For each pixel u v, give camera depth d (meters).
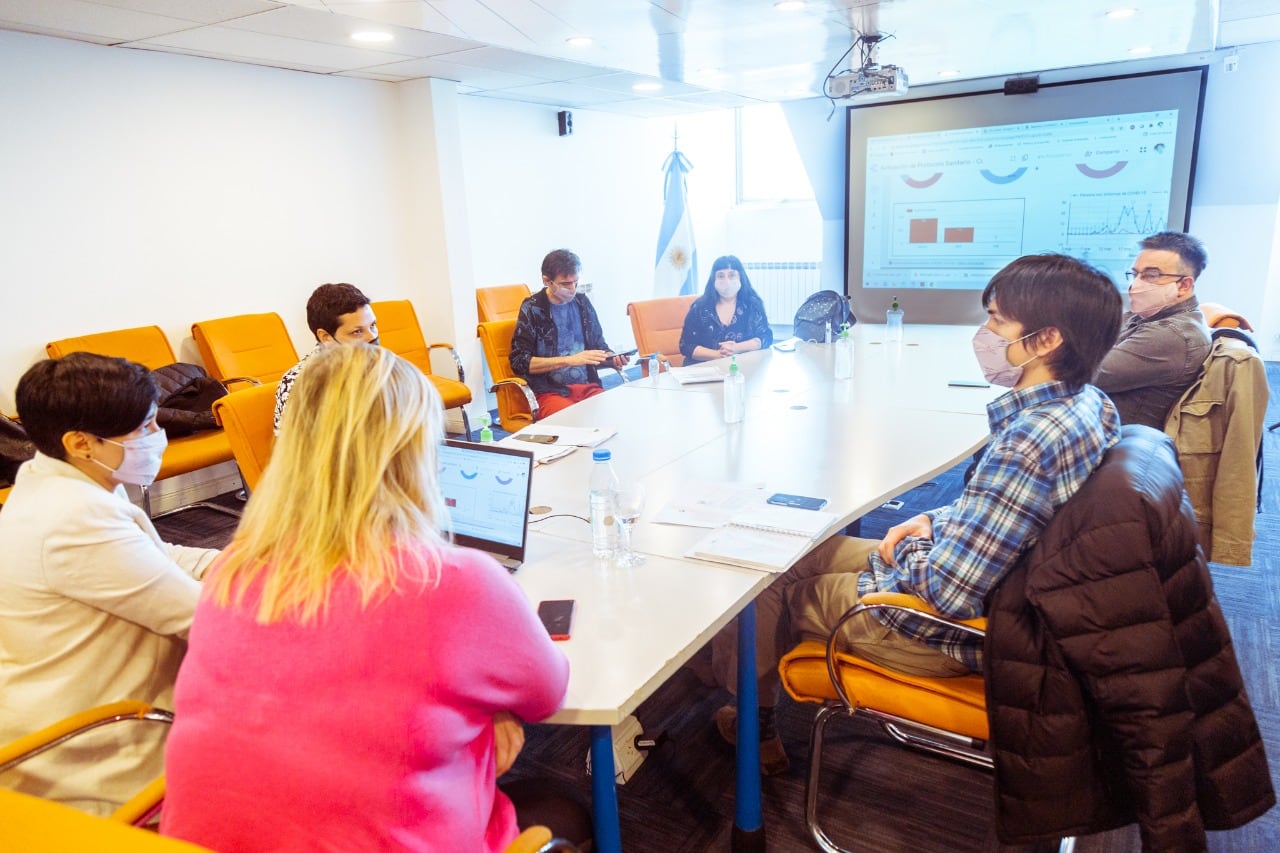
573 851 1.07
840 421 2.61
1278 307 5.95
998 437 1.47
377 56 4.20
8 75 3.41
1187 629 1.29
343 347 1.03
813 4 3.51
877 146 6.61
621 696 1.15
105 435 1.33
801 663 1.67
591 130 6.74
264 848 0.85
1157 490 1.27
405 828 0.86
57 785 1.26
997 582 1.41
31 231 3.54
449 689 0.88
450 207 5.17
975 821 1.81
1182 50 5.12
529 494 1.58
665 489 2.03
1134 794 1.25
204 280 4.21
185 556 1.68
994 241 6.36
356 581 0.87
